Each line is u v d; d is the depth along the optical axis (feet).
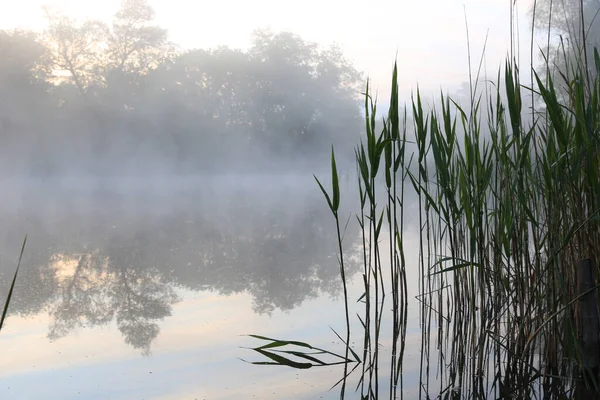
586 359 7.15
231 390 7.19
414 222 27.02
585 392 6.85
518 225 8.22
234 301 12.19
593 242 7.30
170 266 16.58
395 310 8.79
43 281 14.69
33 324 10.76
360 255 17.71
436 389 7.13
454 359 8.12
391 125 8.46
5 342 9.63
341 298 12.18
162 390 7.27
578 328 7.60
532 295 7.70
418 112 8.26
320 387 7.23
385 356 8.34
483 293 7.80
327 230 24.81
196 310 11.54
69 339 9.75
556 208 7.28
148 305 12.12
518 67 7.29
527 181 7.79
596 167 6.99
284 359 8.36
